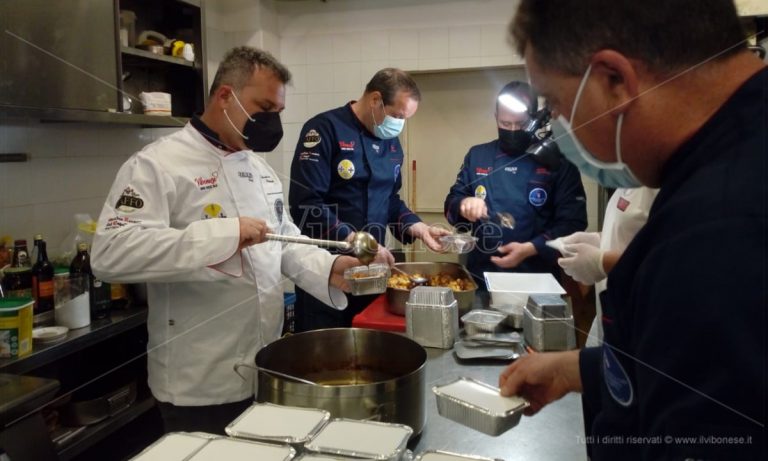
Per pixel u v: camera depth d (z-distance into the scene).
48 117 2.03
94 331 2.08
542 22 0.62
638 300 0.56
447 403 0.91
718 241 0.49
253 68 1.46
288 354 1.23
